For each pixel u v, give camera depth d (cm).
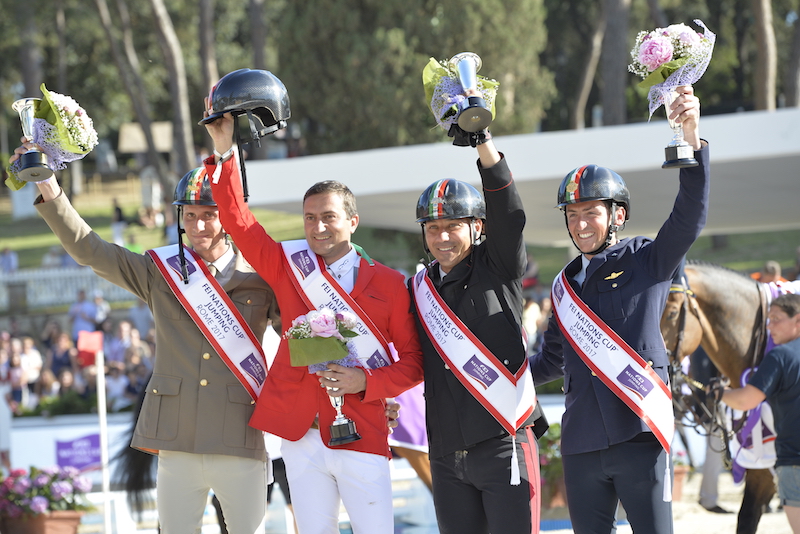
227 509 910
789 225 2958
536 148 1805
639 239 920
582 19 7525
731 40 7638
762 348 1272
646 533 852
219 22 7438
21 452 2386
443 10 4791
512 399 881
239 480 904
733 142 1692
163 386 915
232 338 923
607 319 890
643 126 1745
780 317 1166
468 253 923
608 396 876
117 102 7744
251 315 951
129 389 2927
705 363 1479
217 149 873
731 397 1173
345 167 1927
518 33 4919
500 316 895
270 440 1287
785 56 7056
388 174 1898
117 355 3447
